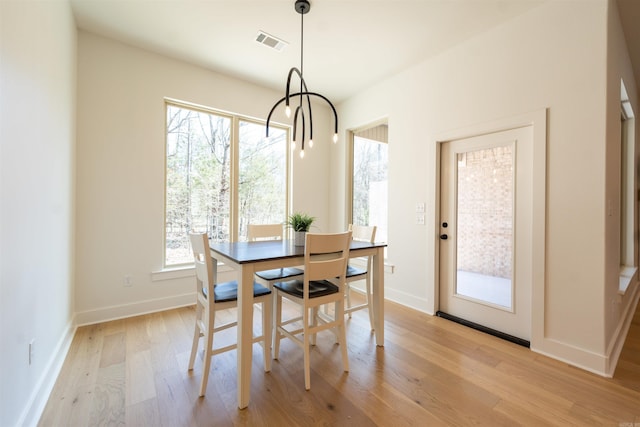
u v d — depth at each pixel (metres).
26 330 1.37
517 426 1.42
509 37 2.35
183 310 2.96
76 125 2.49
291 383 1.77
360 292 3.77
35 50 1.49
